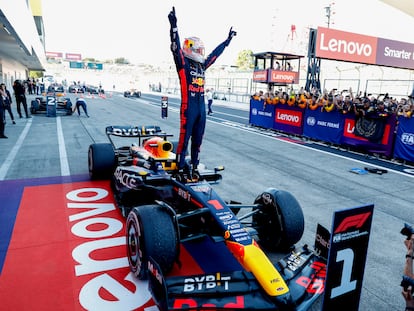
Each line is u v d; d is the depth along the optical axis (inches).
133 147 220.5
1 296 115.4
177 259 121.7
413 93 673.6
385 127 361.4
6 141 389.1
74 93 1542.8
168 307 90.6
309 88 675.4
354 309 84.6
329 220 188.1
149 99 1338.6
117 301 114.3
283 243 139.6
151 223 116.5
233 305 93.0
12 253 143.8
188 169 145.5
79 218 180.5
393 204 219.8
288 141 453.4
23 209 191.5
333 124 423.5
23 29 677.3
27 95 1278.3
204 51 141.1
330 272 77.5
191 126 140.9
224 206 128.2
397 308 115.6
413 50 757.3
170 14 126.3
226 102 1257.4
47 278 126.6
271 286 96.3
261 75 829.8
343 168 315.9
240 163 320.2
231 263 140.5
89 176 257.4
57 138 414.6
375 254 152.9
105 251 147.3
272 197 142.9
